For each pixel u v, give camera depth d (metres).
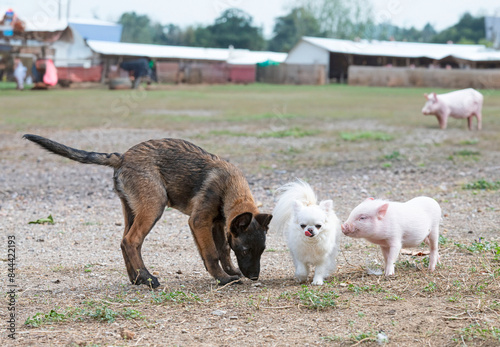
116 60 44.44
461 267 6.13
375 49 57.69
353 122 23.31
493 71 47.03
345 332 4.49
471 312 4.79
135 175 6.04
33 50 42.03
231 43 77.94
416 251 7.07
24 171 13.62
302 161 14.68
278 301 5.28
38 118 23.92
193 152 6.22
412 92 42.44
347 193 10.97
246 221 5.72
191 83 51.84
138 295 5.64
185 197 6.20
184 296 5.45
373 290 5.46
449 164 14.07
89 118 24.12
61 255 7.25
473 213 9.09
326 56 57.28
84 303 5.35
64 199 10.91
